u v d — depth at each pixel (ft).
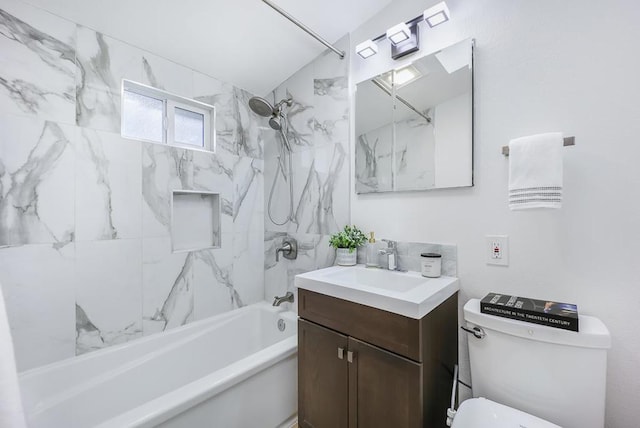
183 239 6.44
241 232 7.27
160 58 5.77
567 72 3.64
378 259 5.32
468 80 4.36
